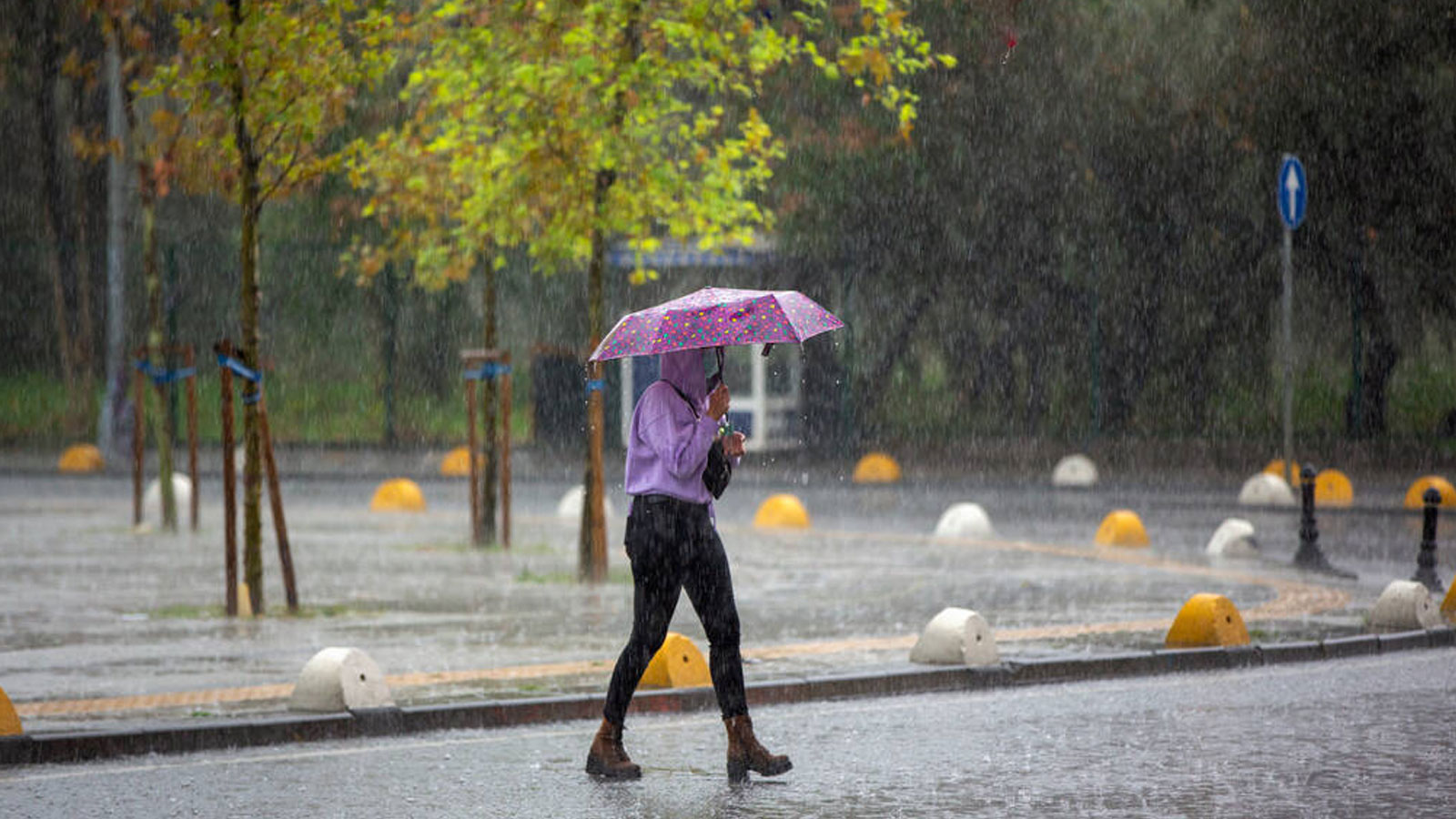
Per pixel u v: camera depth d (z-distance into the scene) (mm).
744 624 47312
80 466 105938
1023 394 128375
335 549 67625
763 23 57844
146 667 39781
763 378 112688
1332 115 99250
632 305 113000
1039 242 109438
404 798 27328
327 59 49625
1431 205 101875
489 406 68062
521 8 55156
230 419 48750
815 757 30641
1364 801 26781
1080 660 40000
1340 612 49219
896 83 99000
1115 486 94188
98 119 132500
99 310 146500
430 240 64750
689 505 28156
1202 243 109000
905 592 54438
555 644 43344
